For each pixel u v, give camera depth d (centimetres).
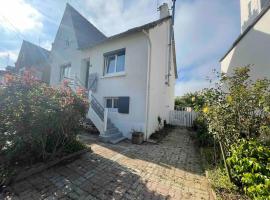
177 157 588
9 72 423
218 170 430
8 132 337
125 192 338
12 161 377
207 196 338
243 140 313
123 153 587
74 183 356
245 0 1019
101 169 436
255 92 333
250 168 280
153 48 913
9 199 286
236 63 886
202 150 638
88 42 1306
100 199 309
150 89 862
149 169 463
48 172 390
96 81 1018
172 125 1452
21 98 358
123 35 872
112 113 918
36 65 1742
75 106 464
